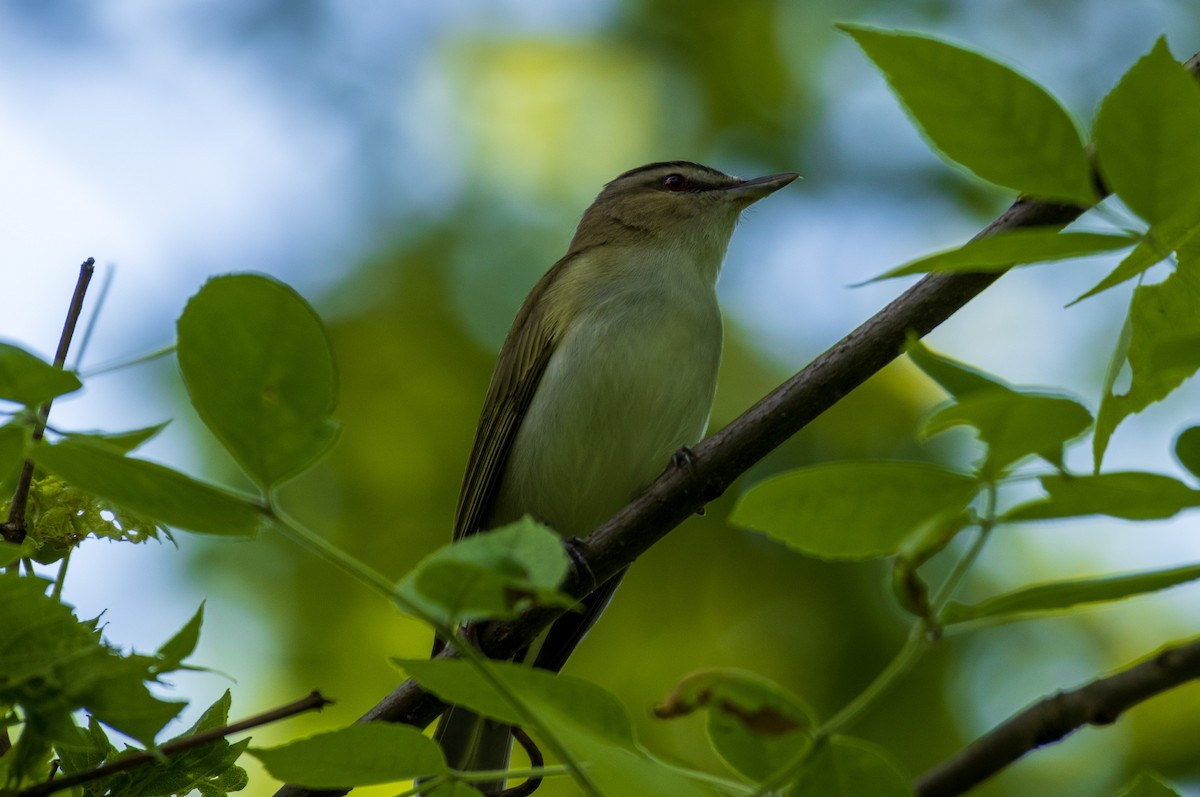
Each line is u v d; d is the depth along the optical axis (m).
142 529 5.50
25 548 4.63
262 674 11.43
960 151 3.37
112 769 4.16
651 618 12.03
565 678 3.71
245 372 3.53
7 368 3.64
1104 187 3.62
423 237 14.20
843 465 3.38
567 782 10.81
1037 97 3.29
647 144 14.95
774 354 13.58
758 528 3.51
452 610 3.34
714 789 3.70
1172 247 3.54
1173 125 3.23
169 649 4.12
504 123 15.07
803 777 3.68
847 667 11.47
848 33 3.32
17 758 4.13
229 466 11.88
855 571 11.79
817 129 14.92
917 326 6.69
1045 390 3.31
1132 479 3.28
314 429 3.56
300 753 3.96
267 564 11.81
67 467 3.57
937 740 11.10
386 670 11.52
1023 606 3.27
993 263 3.17
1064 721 4.33
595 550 7.34
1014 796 10.90
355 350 13.32
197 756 5.23
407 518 12.26
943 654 11.41
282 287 3.47
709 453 7.17
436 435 12.77
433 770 4.02
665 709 3.73
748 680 3.73
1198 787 10.74
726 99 15.05
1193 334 3.44
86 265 6.14
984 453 3.35
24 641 4.16
